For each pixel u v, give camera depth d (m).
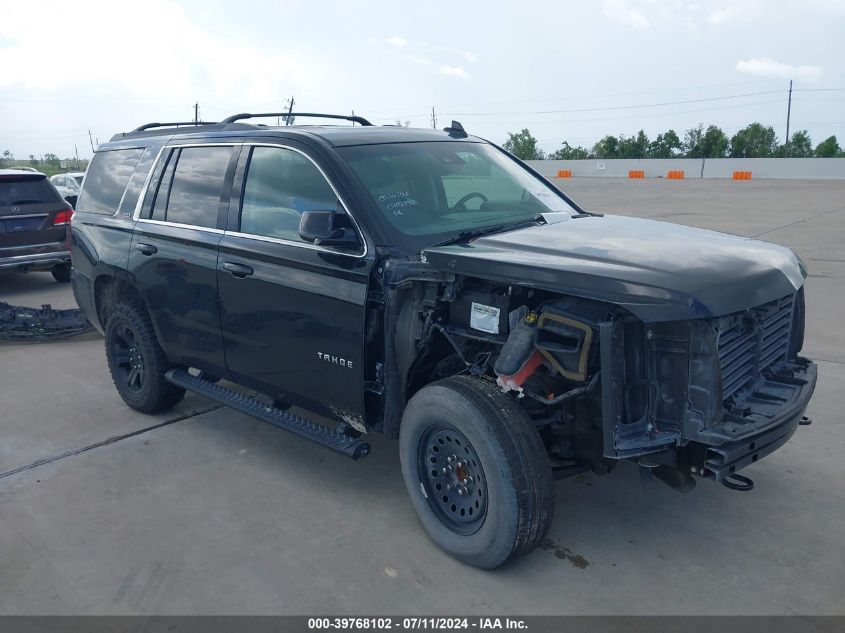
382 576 3.32
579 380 2.97
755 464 4.34
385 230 3.60
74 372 6.56
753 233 14.37
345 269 3.62
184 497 4.13
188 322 4.69
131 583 3.32
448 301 3.39
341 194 3.75
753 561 3.37
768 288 3.01
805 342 6.79
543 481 3.09
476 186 4.26
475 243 3.51
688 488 3.11
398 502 4.02
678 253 3.18
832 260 11.01
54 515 3.96
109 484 4.31
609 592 3.16
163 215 4.88
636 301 2.74
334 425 5.03
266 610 3.10
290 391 4.15
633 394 2.98
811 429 4.82
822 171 44.62
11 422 5.35
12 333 7.57
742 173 42.97
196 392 4.79
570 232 3.68
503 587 3.21
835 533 3.59
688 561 3.38
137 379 5.43
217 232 4.40
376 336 3.61
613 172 53.69
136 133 5.70
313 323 3.83
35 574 3.41
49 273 12.60
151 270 4.87
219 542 3.64
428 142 4.43
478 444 3.12
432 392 3.30
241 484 4.28
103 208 5.51
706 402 2.86
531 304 3.23
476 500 3.30
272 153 4.20
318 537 3.67
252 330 4.22
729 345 3.00
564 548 3.52
